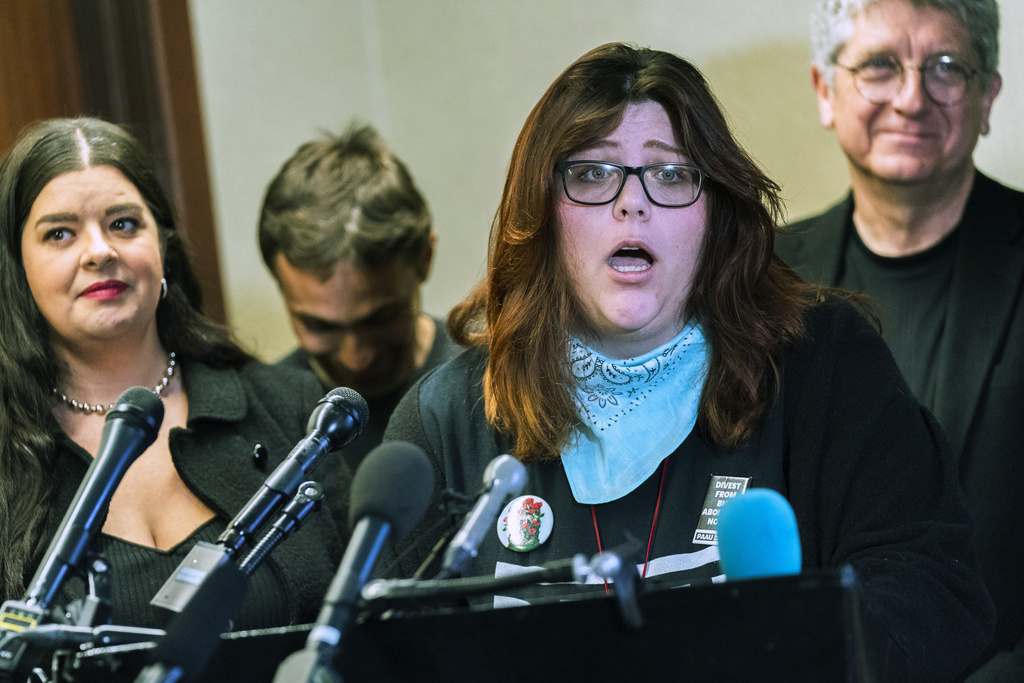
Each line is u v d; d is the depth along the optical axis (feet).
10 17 18.99
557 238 9.71
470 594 5.98
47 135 12.42
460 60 20.54
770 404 9.46
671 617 5.91
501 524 9.57
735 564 6.54
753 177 9.50
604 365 9.74
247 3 21.91
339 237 15.37
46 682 7.33
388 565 9.72
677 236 9.29
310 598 11.82
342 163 16.24
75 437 12.06
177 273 13.44
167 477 12.12
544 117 9.61
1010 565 12.59
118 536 11.51
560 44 19.19
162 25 20.57
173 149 20.59
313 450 7.61
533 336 9.84
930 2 13.19
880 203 13.67
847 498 8.95
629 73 9.50
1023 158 12.96
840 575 5.74
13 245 12.16
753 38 15.71
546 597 9.13
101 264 11.80
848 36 13.78
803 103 15.10
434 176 21.07
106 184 12.21
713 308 9.66
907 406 9.23
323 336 15.96
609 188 9.36
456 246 20.85
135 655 6.64
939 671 7.58
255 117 21.84
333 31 21.93
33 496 11.40
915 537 8.45
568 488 9.61
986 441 12.81
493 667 6.15
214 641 6.00
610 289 9.34
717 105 9.59
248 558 6.82
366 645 6.25
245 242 21.56
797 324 9.64
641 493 9.41
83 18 19.89
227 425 12.62
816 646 5.74
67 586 11.05
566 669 6.07
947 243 13.26
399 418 10.61
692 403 9.60
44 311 11.97
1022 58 12.94
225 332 13.76
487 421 10.12
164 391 12.81
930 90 13.24
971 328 13.02
